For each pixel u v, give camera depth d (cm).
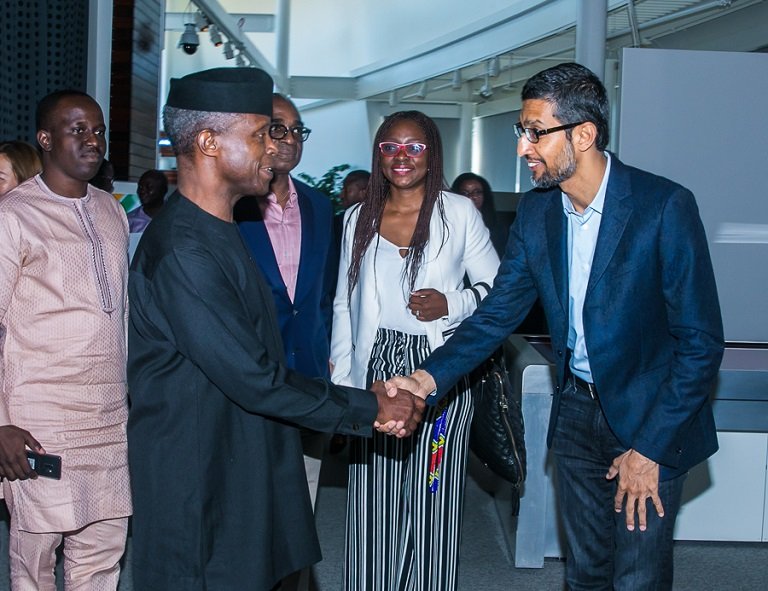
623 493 223
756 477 392
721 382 367
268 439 207
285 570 212
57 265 254
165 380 200
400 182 278
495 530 430
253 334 197
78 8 674
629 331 220
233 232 206
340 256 298
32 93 640
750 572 377
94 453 262
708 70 446
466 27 1418
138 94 806
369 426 213
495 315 255
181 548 199
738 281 450
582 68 216
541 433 375
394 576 288
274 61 2053
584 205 223
